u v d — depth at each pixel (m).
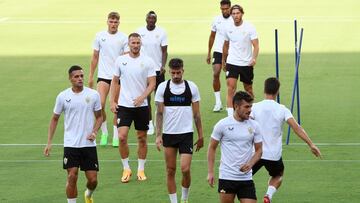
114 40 42.06
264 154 31.47
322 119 47.72
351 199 33.94
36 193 35.31
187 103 32.84
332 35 75.06
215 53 49.31
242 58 44.78
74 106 32.00
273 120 31.45
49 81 59.06
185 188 33.09
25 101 53.06
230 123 28.56
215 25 49.16
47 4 98.38
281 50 69.19
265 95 31.97
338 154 40.62
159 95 32.84
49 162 40.03
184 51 69.12
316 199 34.03
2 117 49.06
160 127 32.91
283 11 89.12
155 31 45.16
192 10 90.88
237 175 28.67
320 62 64.00
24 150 42.19
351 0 96.19
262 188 35.75
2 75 61.22
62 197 34.75
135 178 37.50
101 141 43.09
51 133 32.72
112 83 37.16
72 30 80.50
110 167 39.22
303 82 57.53
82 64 65.00
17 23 85.12
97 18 87.25
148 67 36.75
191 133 33.06
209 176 28.80
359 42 71.69
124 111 36.75
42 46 72.81
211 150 28.88
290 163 39.25
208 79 59.09
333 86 56.22
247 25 44.69
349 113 49.06
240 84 56.62
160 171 38.53
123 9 92.62
